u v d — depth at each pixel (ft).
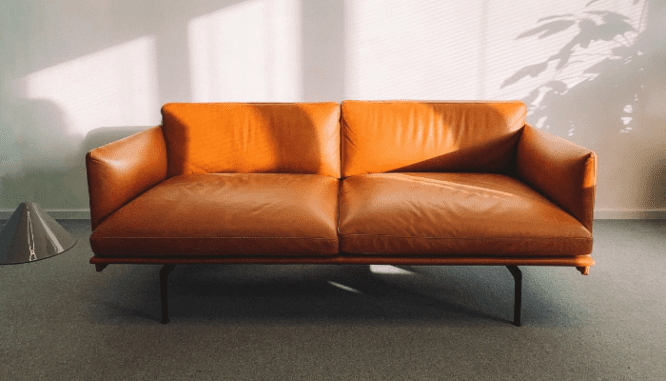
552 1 7.74
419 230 4.73
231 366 4.38
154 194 5.43
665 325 5.07
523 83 8.09
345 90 8.25
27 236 5.27
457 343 4.76
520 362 4.43
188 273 6.54
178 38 8.05
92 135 8.46
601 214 8.66
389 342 4.78
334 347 4.69
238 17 7.95
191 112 6.73
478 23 7.88
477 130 6.63
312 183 5.96
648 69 7.93
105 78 8.21
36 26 7.98
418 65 8.10
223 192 5.47
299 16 7.93
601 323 5.13
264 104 6.82
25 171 8.60
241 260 4.85
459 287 6.08
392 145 6.66
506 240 4.65
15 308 5.49
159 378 4.20
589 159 4.62
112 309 5.48
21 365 4.39
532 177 5.86
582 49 7.90
